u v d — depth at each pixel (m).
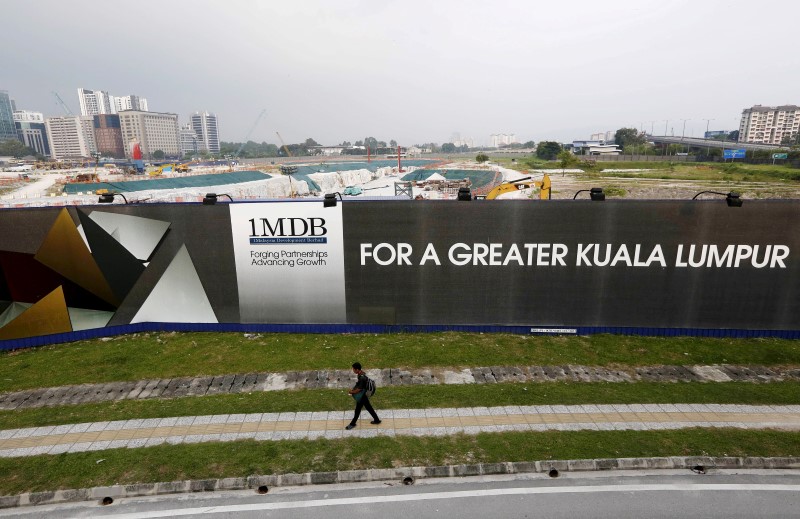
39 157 195.00
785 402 11.34
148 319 15.83
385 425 10.34
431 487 8.52
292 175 116.62
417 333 15.52
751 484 8.55
